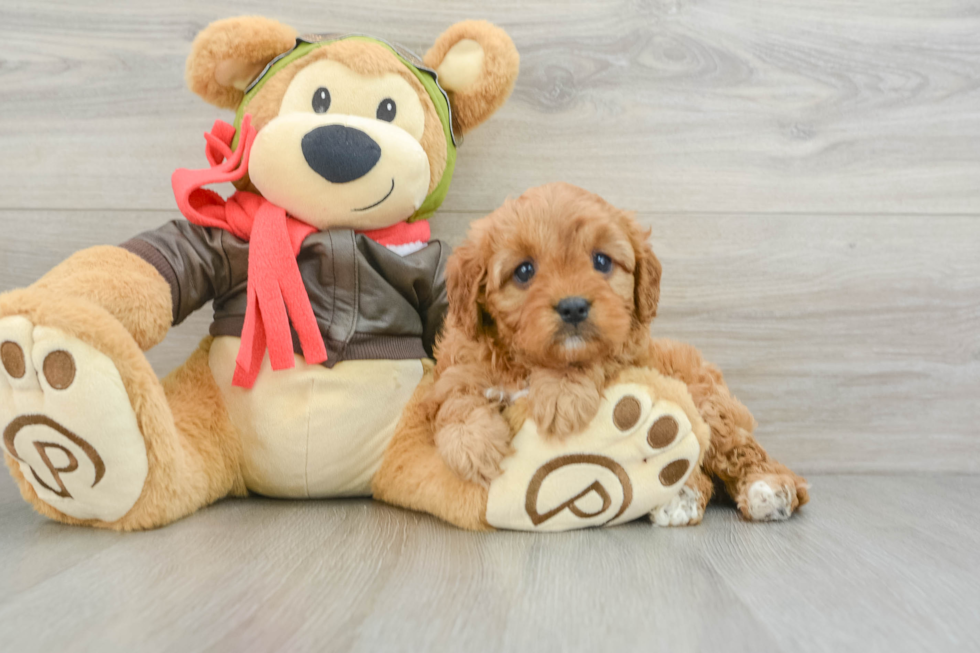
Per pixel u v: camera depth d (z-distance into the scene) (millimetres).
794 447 1951
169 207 1886
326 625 882
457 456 1294
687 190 1930
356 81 1508
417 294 1620
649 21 1900
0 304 1193
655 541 1290
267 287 1426
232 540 1249
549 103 1904
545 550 1221
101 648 812
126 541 1246
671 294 1938
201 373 1522
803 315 1943
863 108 1931
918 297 1942
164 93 1869
